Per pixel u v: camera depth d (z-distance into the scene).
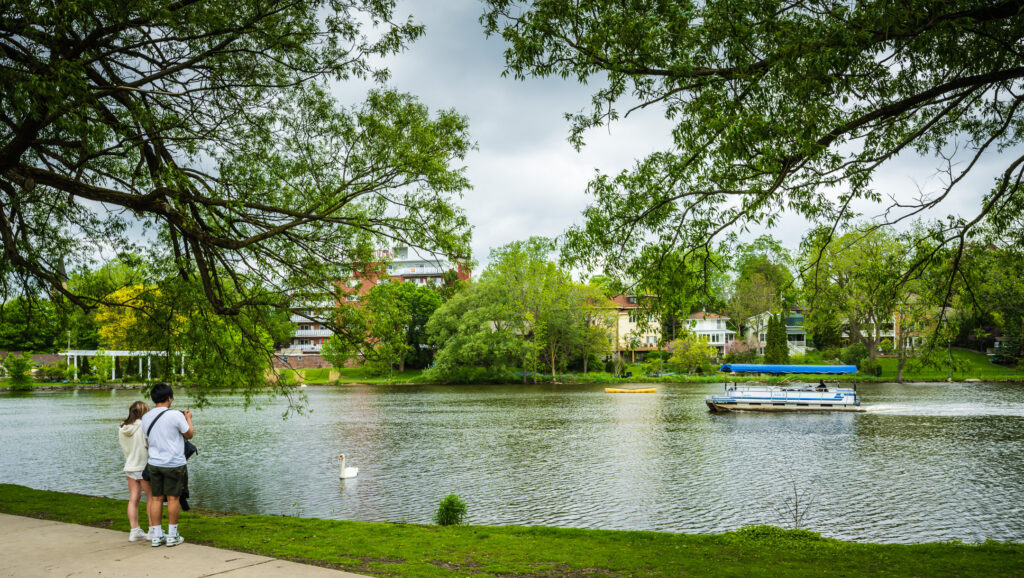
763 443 29.59
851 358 84.50
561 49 9.42
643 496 19.14
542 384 78.56
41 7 9.66
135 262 16.64
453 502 12.63
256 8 12.00
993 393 57.28
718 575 7.80
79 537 8.77
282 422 39.03
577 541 9.86
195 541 8.82
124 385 75.75
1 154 10.45
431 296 101.25
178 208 11.27
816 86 7.62
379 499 18.88
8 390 70.38
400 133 13.22
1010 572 8.05
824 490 19.78
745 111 8.68
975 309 11.21
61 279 15.84
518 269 77.00
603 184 10.99
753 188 9.42
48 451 28.11
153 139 12.05
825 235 10.88
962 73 9.71
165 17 10.51
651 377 81.19
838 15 7.73
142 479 8.57
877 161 9.33
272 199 14.17
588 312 82.50
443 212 13.05
